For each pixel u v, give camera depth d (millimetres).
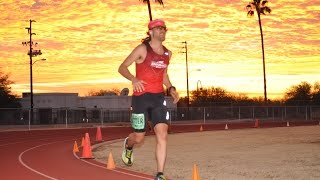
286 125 52938
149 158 19203
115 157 19391
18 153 21000
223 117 67688
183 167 16141
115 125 53094
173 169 15578
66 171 14523
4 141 29438
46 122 58438
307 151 22109
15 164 16500
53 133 38875
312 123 57906
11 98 71625
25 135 36188
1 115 55156
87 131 41844
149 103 7020
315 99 97250
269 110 69000
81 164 16438
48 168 15289
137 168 15727
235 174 14383
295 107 69812
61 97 67812
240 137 32844
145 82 6875
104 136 35062
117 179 12859
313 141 28438
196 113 66062
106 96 68875
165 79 7395
